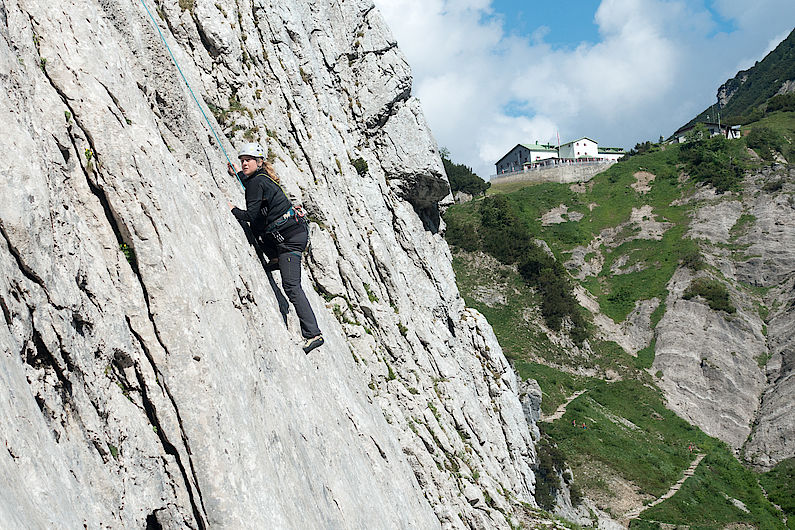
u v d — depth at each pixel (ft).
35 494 17.70
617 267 304.30
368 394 54.70
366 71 93.45
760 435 213.46
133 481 23.30
